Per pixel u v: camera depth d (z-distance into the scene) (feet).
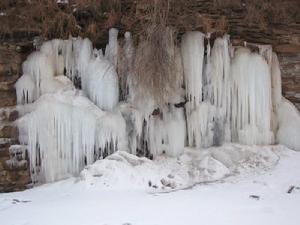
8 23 40.24
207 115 40.65
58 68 41.32
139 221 25.90
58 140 38.34
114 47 41.37
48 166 38.24
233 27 41.81
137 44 41.09
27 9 40.81
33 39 40.88
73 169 38.52
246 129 40.73
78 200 31.32
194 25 41.04
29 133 38.22
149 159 39.37
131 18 41.19
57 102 38.58
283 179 34.91
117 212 27.78
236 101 41.22
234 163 38.81
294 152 39.78
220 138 40.81
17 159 38.40
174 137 40.24
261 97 41.11
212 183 35.35
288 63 43.04
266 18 42.37
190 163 38.68
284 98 42.88
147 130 40.34
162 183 35.65
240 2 41.91
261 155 38.91
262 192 32.40
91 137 38.58
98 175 35.73
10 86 39.60
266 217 26.45
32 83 39.73
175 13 40.98
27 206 30.14
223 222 25.64
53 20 40.81
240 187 33.88
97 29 41.75
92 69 40.55
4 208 29.86
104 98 40.22
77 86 41.63
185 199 30.91
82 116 38.55
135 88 40.24
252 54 41.55
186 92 41.06
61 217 27.02
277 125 41.91
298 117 41.50
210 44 41.75
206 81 41.32
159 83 39.60
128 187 35.01
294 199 30.35
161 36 39.86
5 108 39.11
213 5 41.57
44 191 35.35
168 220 26.07
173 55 40.24
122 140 39.22
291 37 42.65
